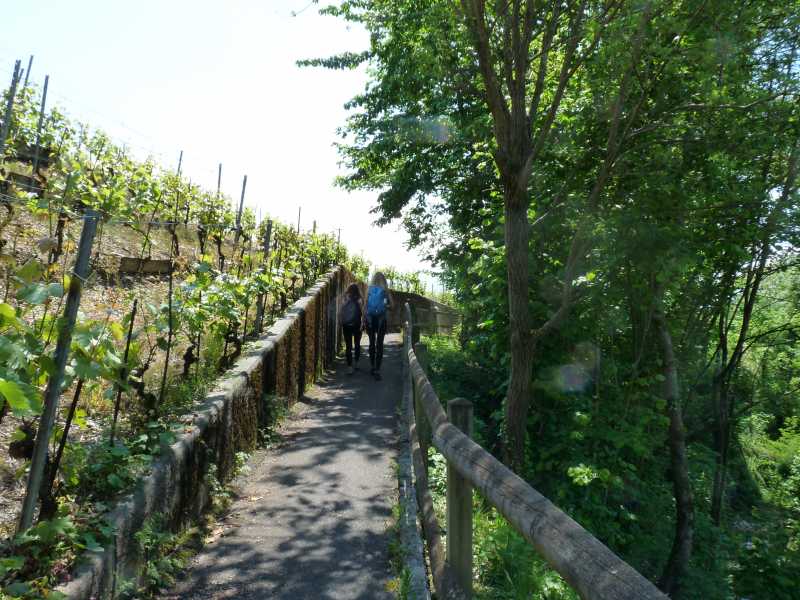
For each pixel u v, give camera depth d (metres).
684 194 6.84
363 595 3.57
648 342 9.35
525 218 7.01
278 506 4.92
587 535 1.59
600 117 7.13
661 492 9.49
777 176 8.01
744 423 15.65
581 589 1.43
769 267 10.12
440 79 7.37
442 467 5.81
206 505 4.63
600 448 8.23
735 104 6.45
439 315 20.48
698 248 7.47
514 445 7.28
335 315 13.84
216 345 6.45
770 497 14.57
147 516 3.49
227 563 3.91
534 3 6.56
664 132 7.13
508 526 4.19
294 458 6.20
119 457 3.62
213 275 6.16
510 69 6.73
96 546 2.84
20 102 9.90
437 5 6.77
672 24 5.80
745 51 6.49
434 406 4.04
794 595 8.30
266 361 6.99
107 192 5.03
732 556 9.78
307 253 12.48
